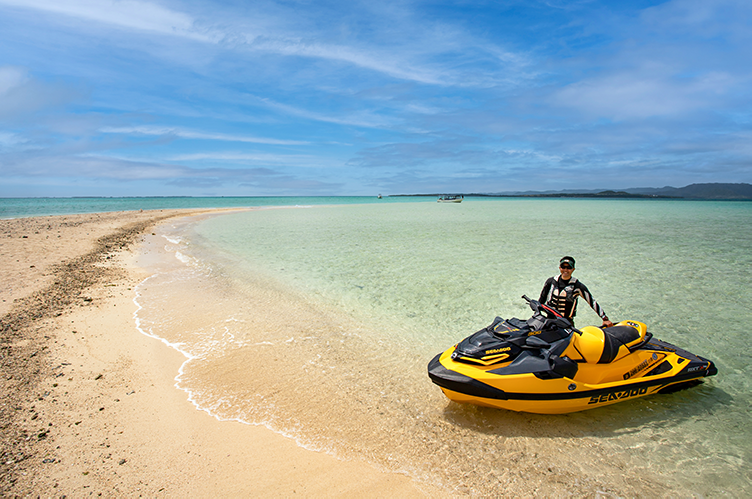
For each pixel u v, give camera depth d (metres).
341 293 10.37
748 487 3.59
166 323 7.96
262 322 8.09
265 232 26.28
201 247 18.83
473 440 4.25
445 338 7.34
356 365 6.14
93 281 11.18
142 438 4.23
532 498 3.44
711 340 7.19
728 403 4.97
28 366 5.79
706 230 26.47
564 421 4.58
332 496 3.45
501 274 12.53
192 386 5.41
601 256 15.72
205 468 3.78
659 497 3.47
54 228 24.11
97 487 3.49
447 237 22.62
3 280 10.55
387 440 4.25
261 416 4.70
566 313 5.57
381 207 79.38
